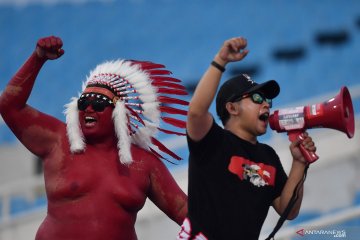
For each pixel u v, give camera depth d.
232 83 12.90
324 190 29.70
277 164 13.09
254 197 12.29
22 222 28.31
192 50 54.59
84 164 14.26
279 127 12.63
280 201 12.88
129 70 15.30
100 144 14.58
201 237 12.03
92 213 13.91
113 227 13.98
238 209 12.09
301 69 50.81
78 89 51.97
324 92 48.94
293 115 12.48
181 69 53.28
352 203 29.45
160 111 15.43
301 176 12.85
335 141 30.48
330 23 54.16
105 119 14.46
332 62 51.19
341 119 12.13
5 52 56.50
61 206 14.05
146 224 26.72
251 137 12.80
